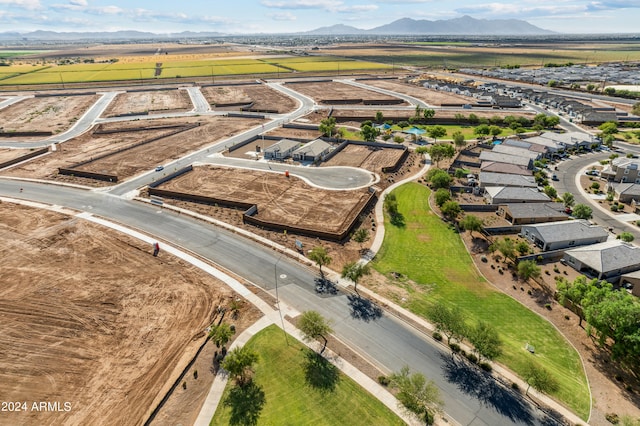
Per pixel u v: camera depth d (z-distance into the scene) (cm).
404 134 13438
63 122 15050
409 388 3609
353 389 3853
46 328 4553
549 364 4166
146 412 3578
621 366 4150
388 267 5925
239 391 3825
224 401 3722
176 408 3647
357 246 6450
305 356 4234
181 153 11250
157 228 6975
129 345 4341
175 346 4334
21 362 4091
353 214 7444
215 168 10006
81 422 3478
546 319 4856
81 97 19938
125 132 13738
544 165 10250
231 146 11625
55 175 9631
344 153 11244
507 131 13712
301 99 19512
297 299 5150
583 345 4438
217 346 4344
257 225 7075
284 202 7981
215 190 8612
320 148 10819
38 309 4850
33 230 6831
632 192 7981
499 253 6325
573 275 5712
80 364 4078
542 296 5284
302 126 14075
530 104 18400
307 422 3519
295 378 3969
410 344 4441
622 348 3922
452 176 9488
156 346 4331
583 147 11719
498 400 3756
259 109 17275
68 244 6388
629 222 7281
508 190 8012
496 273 5819
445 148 10250
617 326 3962
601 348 4384
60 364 4075
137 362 4119
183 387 3856
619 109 16725
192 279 5522
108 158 10856
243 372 3953
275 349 4319
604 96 19175
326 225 7031
